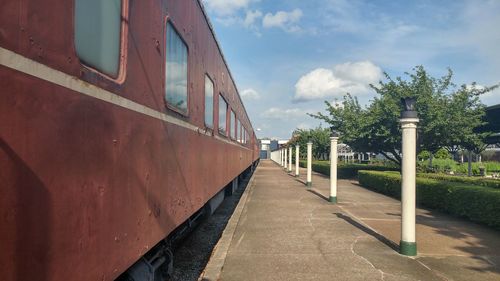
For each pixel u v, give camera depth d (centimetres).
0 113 176
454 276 593
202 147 655
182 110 507
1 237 176
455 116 1934
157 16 395
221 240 806
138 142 341
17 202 185
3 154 177
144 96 357
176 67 475
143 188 353
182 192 504
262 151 10212
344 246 763
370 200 1458
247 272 607
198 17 612
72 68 232
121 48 305
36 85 199
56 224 214
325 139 4759
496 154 6347
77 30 239
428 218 1074
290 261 664
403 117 717
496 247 762
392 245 771
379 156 4472
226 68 1034
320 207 1272
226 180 1048
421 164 2700
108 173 279
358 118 2280
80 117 240
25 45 192
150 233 371
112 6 289
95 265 258
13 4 184
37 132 199
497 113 2183
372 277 587
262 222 1002
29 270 193
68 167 226
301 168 4284
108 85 279
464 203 1048
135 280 382
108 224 277
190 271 705
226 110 1045
